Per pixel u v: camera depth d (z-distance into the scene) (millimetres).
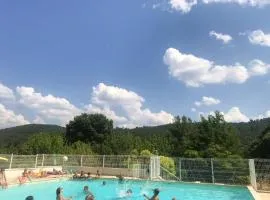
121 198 20359
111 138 48750
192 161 25453
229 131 35312
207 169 24578
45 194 21391
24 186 23922
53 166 30906
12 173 25609
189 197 19844
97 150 46656
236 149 34312
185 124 44250
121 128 65375
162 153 40281
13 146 53938
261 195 17984
